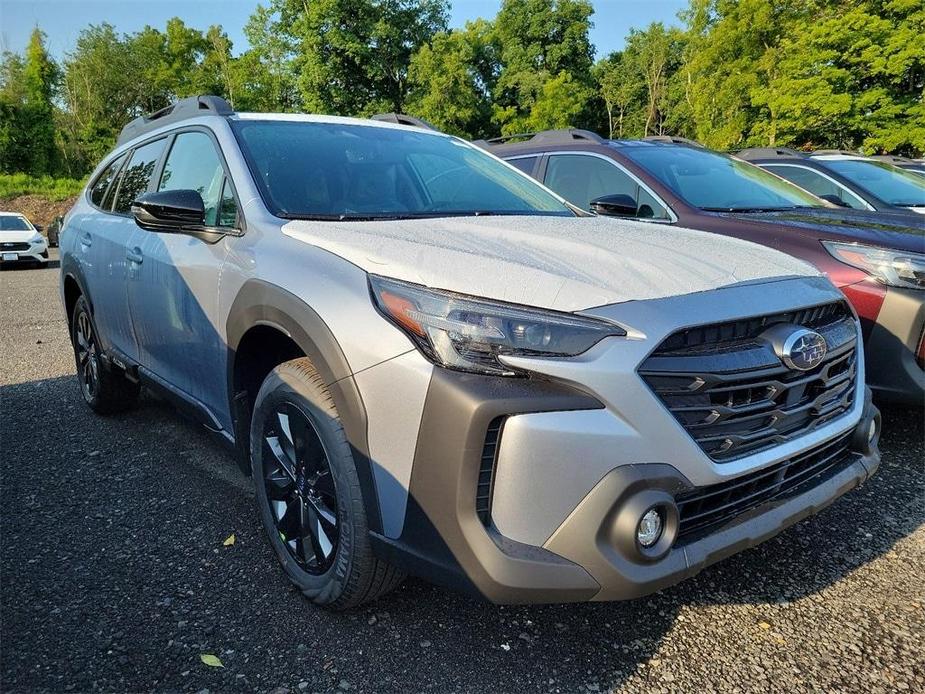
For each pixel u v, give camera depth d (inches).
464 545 70.9
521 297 73.5
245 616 91.3
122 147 168.2
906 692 78.5
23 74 1819.6
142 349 136.9
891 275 133.8
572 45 1915.6
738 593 97.8
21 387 204.2
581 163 203.3
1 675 80.0
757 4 1058.7
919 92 912.3
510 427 69.1
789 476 86.7
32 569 103.0
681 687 79.1
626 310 73.2
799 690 78.7
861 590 98.2
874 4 890.7
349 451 81.7
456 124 1502.2
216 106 126.3
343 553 83.9
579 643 86.6
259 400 96.3
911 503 123.6
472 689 78.5
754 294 82.5
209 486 132.1
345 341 79.0
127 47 2153.1
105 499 126.8
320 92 1662.2
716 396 76.1
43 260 676.1
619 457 69.8
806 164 264.8
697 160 202.2
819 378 86.1
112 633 87.7
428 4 1691.7
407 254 82.7
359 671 81.2
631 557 70.3
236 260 100.2
